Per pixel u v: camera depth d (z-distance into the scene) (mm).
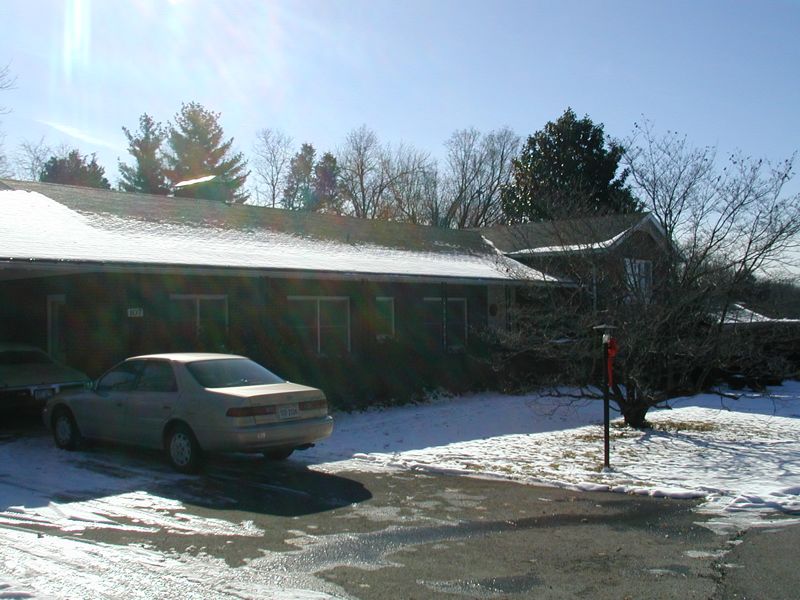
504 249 25797
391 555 6750
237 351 16125
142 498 8891
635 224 15734
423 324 21688
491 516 8141
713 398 20281
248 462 11164
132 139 55125
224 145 56500
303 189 57844
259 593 5773
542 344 17109
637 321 13883
